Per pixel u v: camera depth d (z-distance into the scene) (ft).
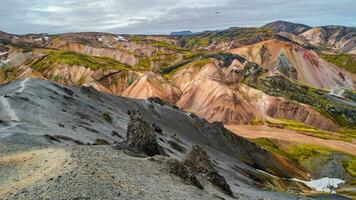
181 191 117.39
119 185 99.04
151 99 545.85
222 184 173.68
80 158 116.78
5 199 86.94
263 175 411.95
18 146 140.87
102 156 127.54
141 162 136.67
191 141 429.38
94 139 207.00
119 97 450.71
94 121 272.51
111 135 245.65
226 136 522.06
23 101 227.81
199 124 515.50
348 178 539.70
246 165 443.73
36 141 153.58
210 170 175.73
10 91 278.67
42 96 271.08
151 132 196.13
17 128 167.43
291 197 281.95
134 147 184.85
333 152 636.48
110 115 330.34
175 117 499.51
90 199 85.92
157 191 106.42
